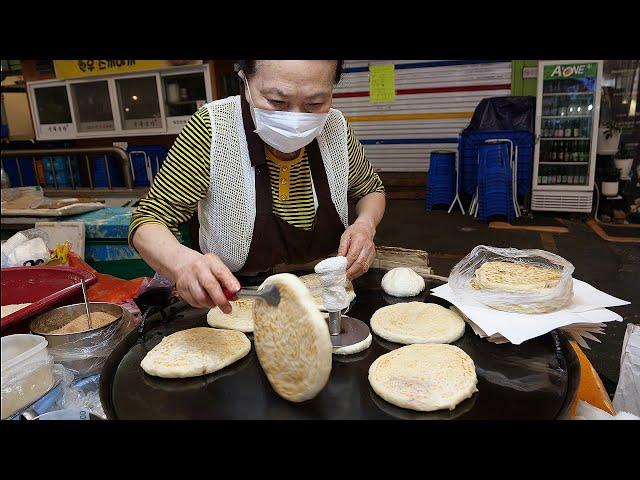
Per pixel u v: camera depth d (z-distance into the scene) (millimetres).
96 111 5348
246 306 1363
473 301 1225
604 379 1494
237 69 1298
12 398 898
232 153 1354
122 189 3705
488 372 998
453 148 7387
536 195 6207
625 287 3711
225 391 964
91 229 2502
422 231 5680
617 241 4996
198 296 993
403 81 7258
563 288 1154
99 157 4207
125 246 2529
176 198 1343
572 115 5969
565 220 6055
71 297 1384
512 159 6027
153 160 4852
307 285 1450
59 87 5227
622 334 2783
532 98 6039
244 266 1524
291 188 1450
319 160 1466
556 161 6129
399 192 7551
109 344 1181
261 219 1415
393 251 1700
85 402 1044
